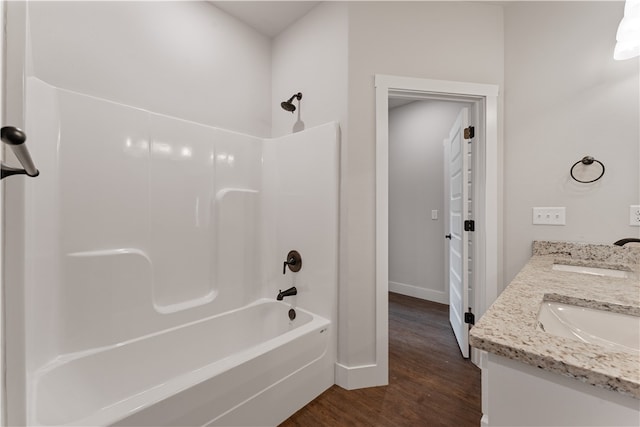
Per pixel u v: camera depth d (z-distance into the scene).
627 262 1.50
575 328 0.90
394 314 2.94
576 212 1.69
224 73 2.03
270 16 2.08
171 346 1.62
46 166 1.24
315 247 1.88
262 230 2.17
